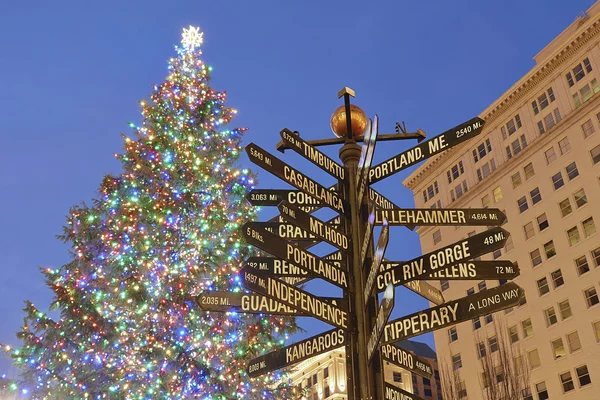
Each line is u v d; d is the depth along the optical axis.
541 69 58.50
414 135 5.95
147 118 16.80
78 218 14.55
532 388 49.12
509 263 4.89
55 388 12.42
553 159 55.31
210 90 17.55
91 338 12.82
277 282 4.82
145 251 13.97
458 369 56.56
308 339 5.33
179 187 15.36
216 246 14.70
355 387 4.48
